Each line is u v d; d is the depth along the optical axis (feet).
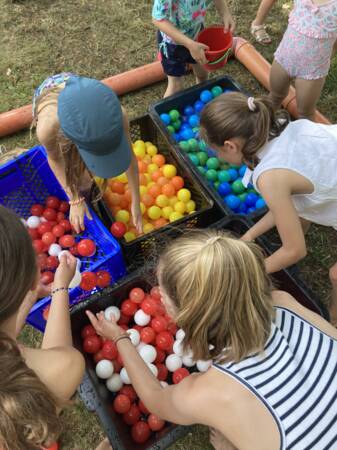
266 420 3.95
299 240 5.63
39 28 12.25
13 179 8.38
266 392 4.00
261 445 3.93
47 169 8.56
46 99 6.24
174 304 4.23
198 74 10.53
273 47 11.91
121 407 6.54
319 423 4.00
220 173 9.17
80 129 5.15
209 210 7.96
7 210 3.47
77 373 4.67
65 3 12.81
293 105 10.15
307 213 6.49
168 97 9.70
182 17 8.68
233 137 5.53
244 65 11.43
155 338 7.22
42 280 7.57
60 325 5.26
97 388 6.45
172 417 4.80
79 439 7.02
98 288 7.50
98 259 8.05
